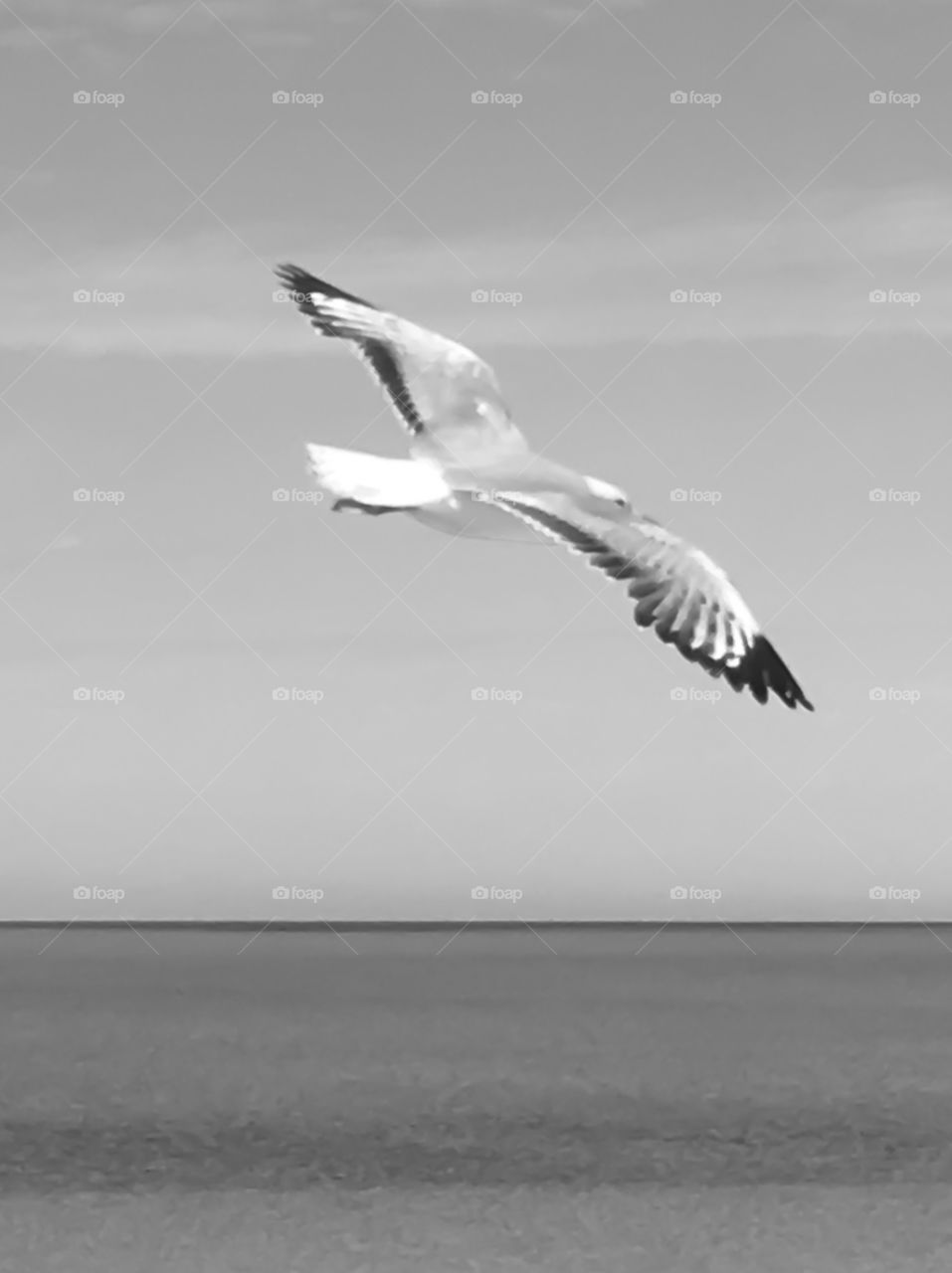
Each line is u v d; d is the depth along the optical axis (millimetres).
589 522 13742
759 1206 34219
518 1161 39344
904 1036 73625
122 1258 29500
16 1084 54156
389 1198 34656
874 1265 29719
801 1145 42062
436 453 14227
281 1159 39344
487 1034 74375
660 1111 48156
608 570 13477
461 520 13617
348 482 13914
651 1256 30203
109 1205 33625
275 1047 67625
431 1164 38812
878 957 199875
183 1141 41906
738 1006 95688
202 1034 74312
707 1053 65375
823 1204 34531
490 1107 48906
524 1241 31109
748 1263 29797
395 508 13891
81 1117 46188
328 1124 45250
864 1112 47969
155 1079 55906
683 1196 35188
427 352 15578
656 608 13336
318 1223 32469
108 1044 69000
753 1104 49688
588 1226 32438
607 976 146375
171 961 187250
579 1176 37594
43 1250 30000
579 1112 47938
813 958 199000
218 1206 33656
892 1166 39000
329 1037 72625
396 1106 49031
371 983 128625
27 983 126188
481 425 14516
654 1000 102625
